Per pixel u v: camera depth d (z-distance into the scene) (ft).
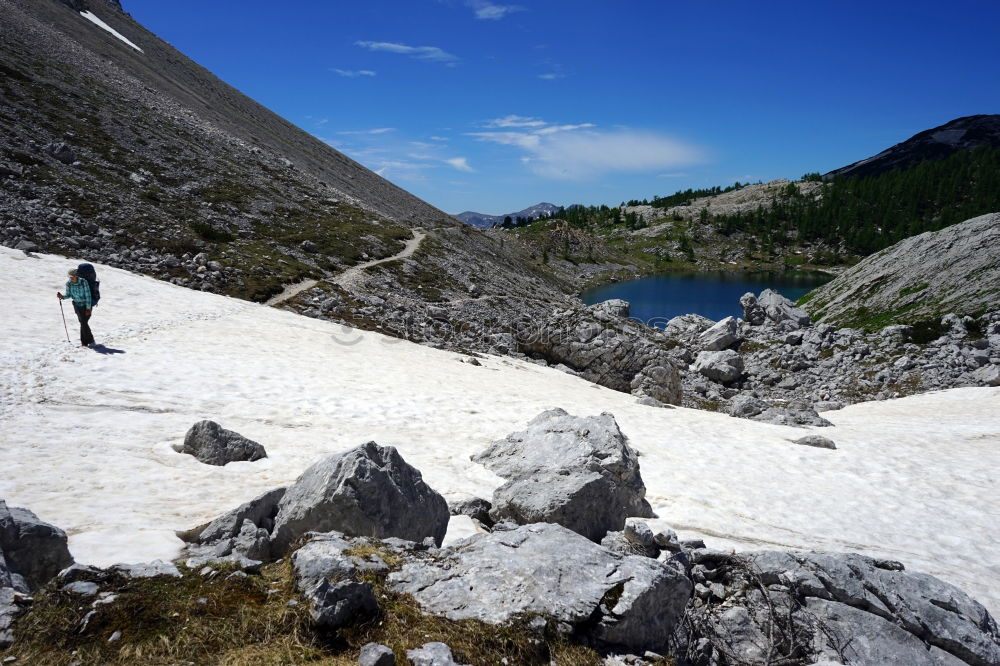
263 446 49.88
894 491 65.57
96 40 423.64
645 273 630.33
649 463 67.62
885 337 175.32
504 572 22.50
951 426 101.24
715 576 29.43
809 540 50.01
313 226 274.57
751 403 113.19
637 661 20.68
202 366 74.59
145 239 178.29
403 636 18.78
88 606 18.01
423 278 249.75
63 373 61.21
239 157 343.46
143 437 48.26
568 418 58.70
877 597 28.12
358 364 97.55
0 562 19.71
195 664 16.38
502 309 247.70
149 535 28.27
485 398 88.48
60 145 214.69
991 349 155.53
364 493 27.17
